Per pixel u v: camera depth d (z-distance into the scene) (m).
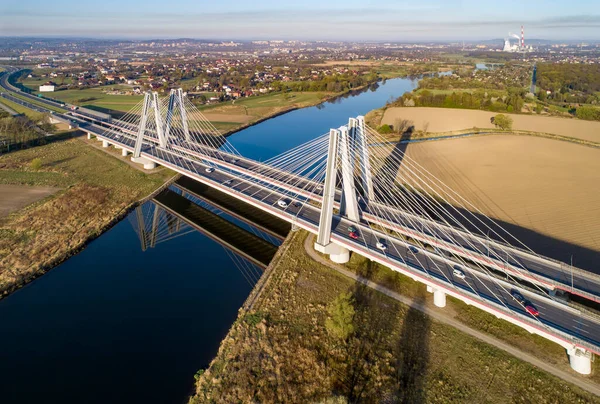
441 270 52.56
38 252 68.88
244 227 82.81
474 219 74.50
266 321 50.50
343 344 46.59
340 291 56.03
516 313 43.78
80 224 79.19
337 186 83.12
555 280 50.06
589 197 83.19
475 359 44.25
